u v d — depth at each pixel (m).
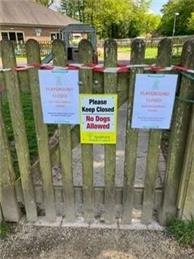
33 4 31.70
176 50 8.55
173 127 2.01
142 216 2.39
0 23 26.95
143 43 1.76
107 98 1.91
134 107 1.93
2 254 2.17
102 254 2.15
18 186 2.36
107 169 2.20
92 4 45.59
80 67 1.83
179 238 2.23
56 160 2.26
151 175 2.21
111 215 2.39
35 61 1.87
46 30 30.25
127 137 2.06
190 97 1.88
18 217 2.46
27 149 2.20
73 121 2.02
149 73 1.83
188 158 2.05
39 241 2.27
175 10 42.94
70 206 2.38
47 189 2.32
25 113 5.29
